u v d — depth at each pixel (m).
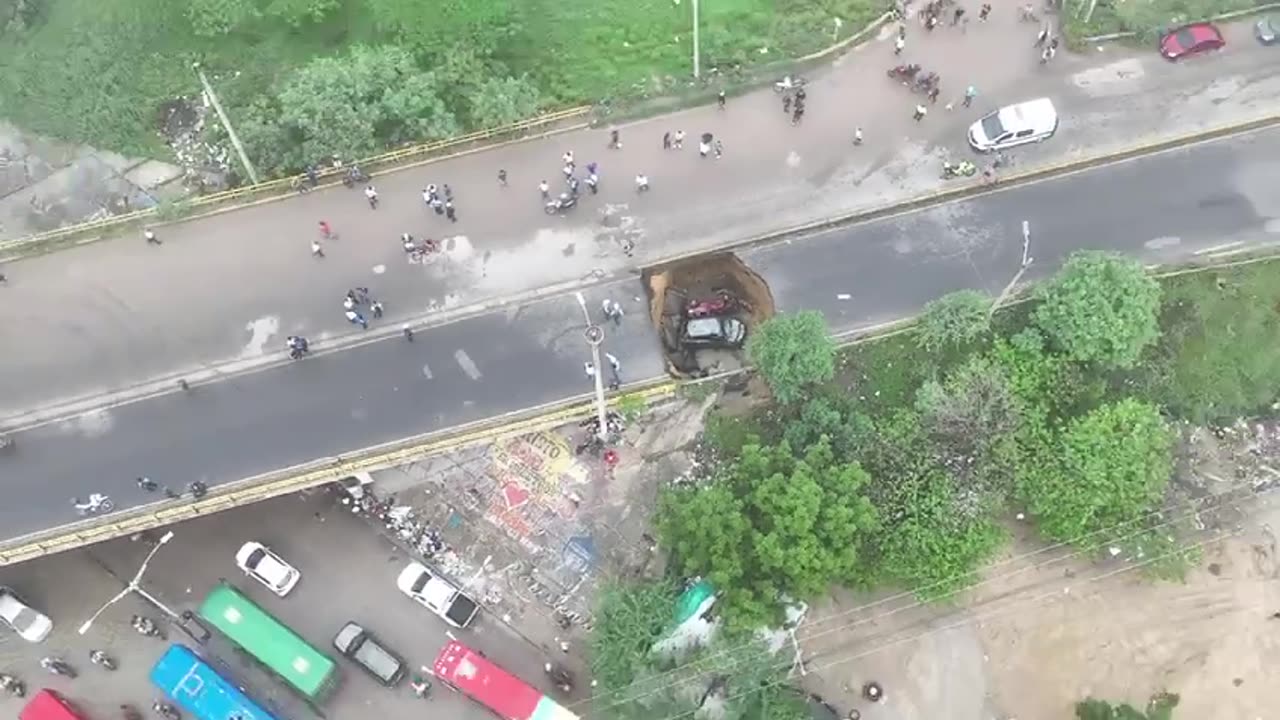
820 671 51.16
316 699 51.19
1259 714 50.38
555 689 51.66
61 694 52.22
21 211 58.44
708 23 60.09
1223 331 52.34
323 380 50.88
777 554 44.75
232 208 54.81
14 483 48.81
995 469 48.03
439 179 55.59
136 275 53.38
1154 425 48.19
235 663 53.06
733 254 54.12
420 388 50.53
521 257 53.81
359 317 51.44
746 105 57.25
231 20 61.56
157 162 59.59
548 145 56.41
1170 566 49.03
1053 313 49.00
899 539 47.28
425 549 53.97
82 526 47.84
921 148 56.06
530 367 50.94
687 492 48.91
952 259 53.75
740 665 45.06
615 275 53.34
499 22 59.69
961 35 58.53
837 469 46.84
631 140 56.50
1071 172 55.31
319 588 53.97
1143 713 50.19
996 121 55.03
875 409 51.03
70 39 63.16
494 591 53.41
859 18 59.03
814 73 57.91
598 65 58.97
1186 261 53.22
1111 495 47.09
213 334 52.00
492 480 54.50
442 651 50.81
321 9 61.31
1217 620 51.47
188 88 61.50
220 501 48.03
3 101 61.84
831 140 56.31
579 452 54.12
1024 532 51.97
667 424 53.38
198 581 54.28
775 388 49.31
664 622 46.31
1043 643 51.53
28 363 51.50
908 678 51.16
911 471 47.88
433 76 56.88
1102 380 50.34
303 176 54.91
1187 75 57.16
